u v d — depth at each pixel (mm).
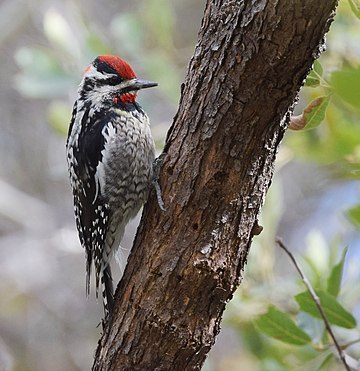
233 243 7344
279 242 8617
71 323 17656
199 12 18641
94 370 7934
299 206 18109
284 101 6902
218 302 7441
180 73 13258
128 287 7695
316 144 11094
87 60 13008
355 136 10695
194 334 7445
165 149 7641
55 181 18391
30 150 18641
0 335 17297
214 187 7250
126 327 7668
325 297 8883
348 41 11523
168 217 7461
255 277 11117
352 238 13219
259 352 11508
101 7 18531
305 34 6496
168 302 7457
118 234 9898
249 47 6730
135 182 9625
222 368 15828
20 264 17703
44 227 17641
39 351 17359
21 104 18750
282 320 9141
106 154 9586
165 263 7441
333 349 9180
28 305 17656
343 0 10078
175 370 7582
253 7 6629
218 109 7066
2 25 17547
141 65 13031
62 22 13188
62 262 17969
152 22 13258
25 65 13078
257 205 7324
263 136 7086
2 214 17812
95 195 9781
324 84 7391
